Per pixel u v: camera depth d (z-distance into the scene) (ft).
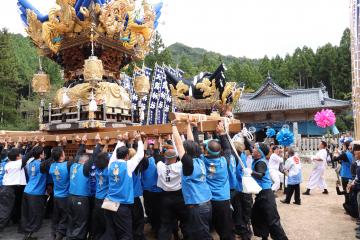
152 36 36.96
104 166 19.40
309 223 28.04
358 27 39.96
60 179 22.20
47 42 31.76
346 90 200.85
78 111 29.25
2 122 122.83
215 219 17.88
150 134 22.27
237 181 21.21
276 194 43.42
